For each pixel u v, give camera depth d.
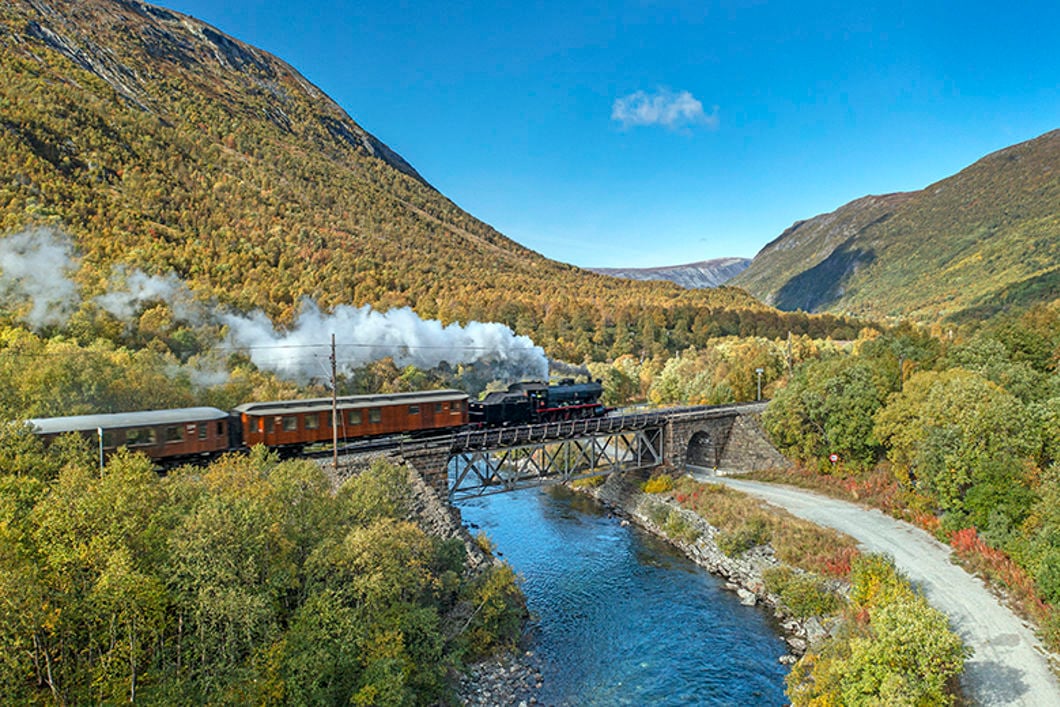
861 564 37.28
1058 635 28.94
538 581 44.94
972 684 26.91
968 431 42.56
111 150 153.12
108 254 102.50
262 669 21.75
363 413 47.12
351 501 31.22
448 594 34.06
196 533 21.84
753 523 47.97
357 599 25.81
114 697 19.50
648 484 61.88
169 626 22.03
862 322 188.88
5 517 21.62
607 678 32.50
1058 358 61.81
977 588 35.72
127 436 37.53
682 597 41.84
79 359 55.34
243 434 42.50
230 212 165.75
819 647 31.95
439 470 46.44
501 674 32.09
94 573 20.28
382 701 22.53
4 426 31.47
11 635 18.38
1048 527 33.75
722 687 31.56
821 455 60.28
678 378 112.25
